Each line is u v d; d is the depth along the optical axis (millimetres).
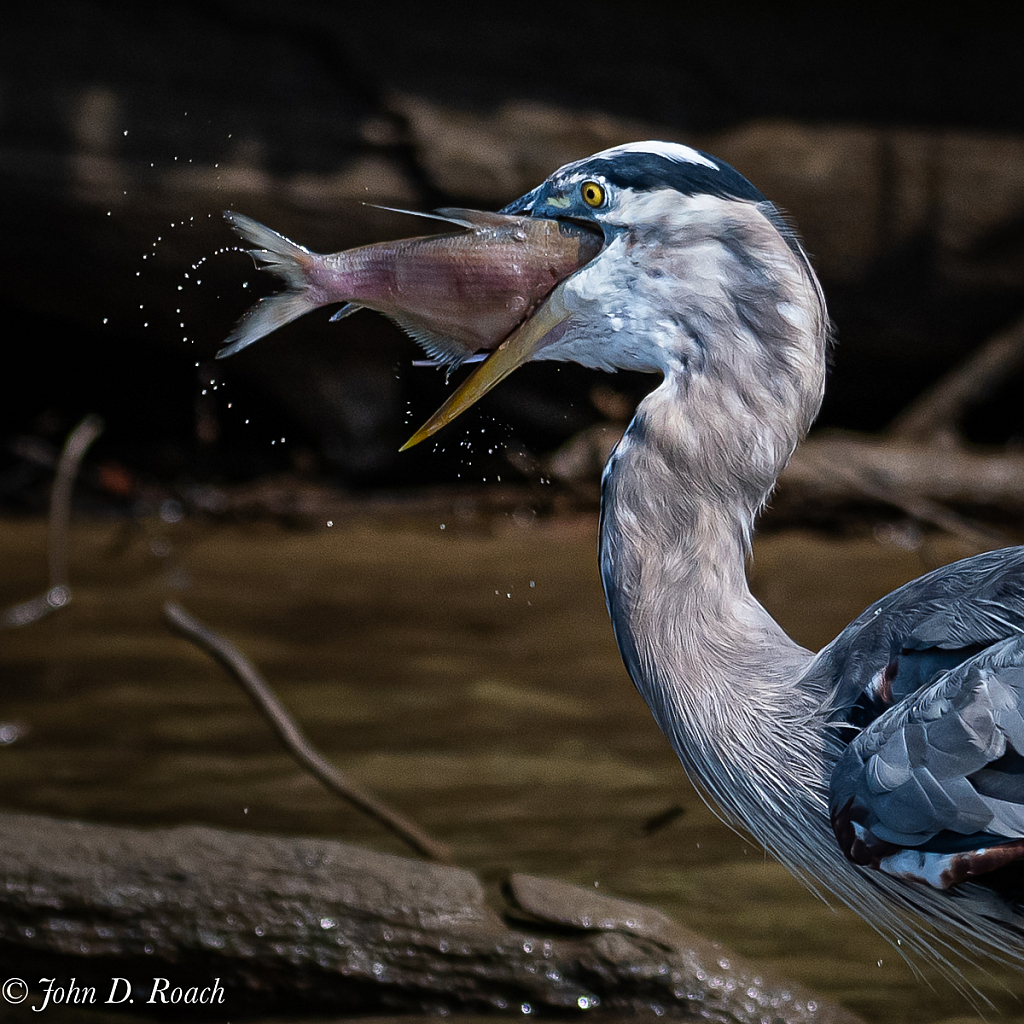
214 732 10109
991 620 4863
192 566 15367
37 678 11258
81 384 20359
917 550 15852
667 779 9383
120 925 6234
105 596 13922
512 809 8773
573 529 17266
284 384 18656
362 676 11508
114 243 17438
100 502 18281
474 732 10234
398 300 5391
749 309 5305
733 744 5246
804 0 19406
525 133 18047
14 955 6258
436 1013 6133
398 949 6180
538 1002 6090
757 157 18391
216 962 6199
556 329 5469
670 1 19141
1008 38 19500
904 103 19266
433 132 17719
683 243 5312
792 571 14805
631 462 5391
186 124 17469
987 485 16266
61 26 17547
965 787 4629
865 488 13789
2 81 17250
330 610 13578
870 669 5090
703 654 5285
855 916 7273
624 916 6234
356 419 18797
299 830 8305
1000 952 5906
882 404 19656
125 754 9594
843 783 4914
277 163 17562
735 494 5352
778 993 6051
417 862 6535
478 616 13461
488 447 18188
